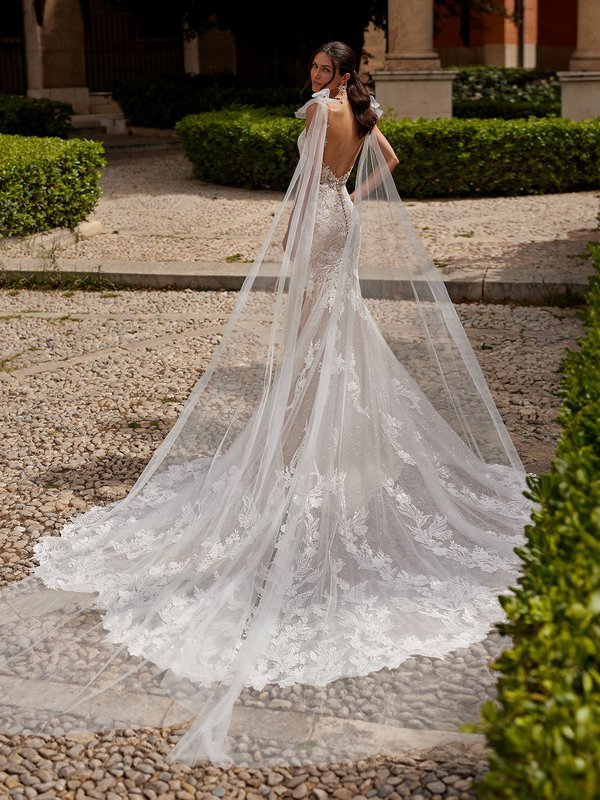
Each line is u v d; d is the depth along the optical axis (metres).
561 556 2.12
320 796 2.46
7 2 21.17
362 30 16.41
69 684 2.96
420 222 10.36
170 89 18.73
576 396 3.25
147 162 15.87
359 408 3.67
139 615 3.29
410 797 2.43
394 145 11.86
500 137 11.73
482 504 3.83
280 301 3.71
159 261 8.73
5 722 2.79
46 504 4.25
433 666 2.99
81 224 10.13
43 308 7.76
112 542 3.76
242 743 2.67
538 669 1.80
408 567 3.45
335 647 3.06
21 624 3.29
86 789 2.52
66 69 20.73
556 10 25.14
